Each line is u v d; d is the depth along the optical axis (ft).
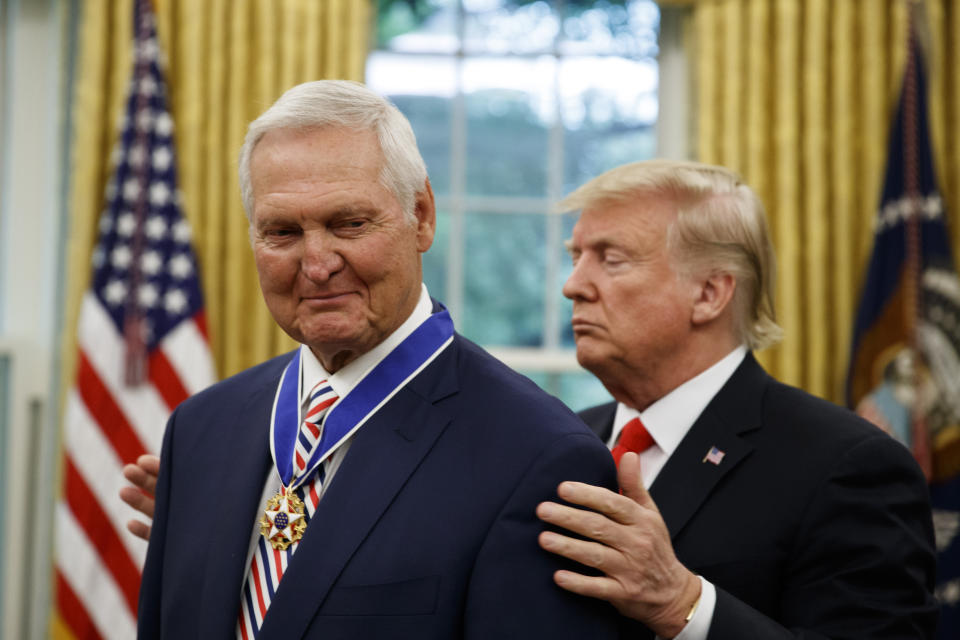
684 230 5.40
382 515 3.62
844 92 11.18
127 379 10.69
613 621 3.86
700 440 5.19
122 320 10.91
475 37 12.39
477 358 4.07
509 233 12.34
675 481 5.10
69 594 10.64
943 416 10.61
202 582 3.91
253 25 11.41
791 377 11.01
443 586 3.50
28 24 12.14
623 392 5.62
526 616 3.48
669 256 5.40
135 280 10.87
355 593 3.49
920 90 10.87
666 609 4.09
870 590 4.59
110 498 10.73
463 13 12.39
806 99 11.23
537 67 12.37
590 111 12.34
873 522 4.70
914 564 4.67
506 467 3.66
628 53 12.34
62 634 10.62
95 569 10.69
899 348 10.68
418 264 3.96
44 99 12.12
